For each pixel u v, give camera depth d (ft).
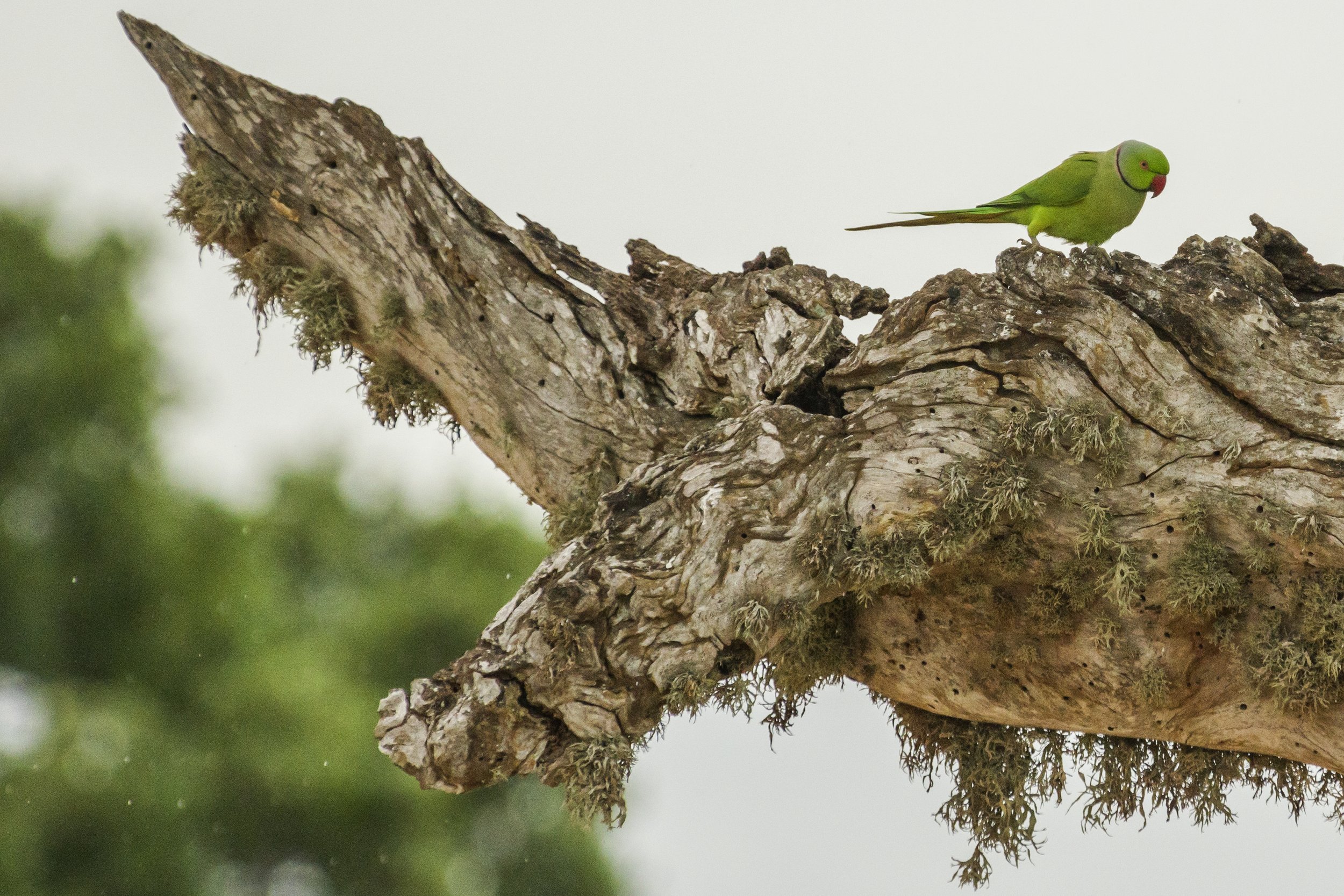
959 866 38.47
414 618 101.65
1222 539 31.53
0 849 78.74
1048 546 32.89
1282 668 31.09
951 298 32.96
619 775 29.32
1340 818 35.32
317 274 39.63
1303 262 33.86
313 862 91.35
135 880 82.48
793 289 38.34
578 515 38.70
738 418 33.96
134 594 95.30
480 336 39.65
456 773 29.09
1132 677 33.22
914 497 31.99
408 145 39.65
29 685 91.25
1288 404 31.04
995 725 37.93
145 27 39.09
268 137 39.11
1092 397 31.78
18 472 95.30
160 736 89.61
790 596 31.60
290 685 94.43
